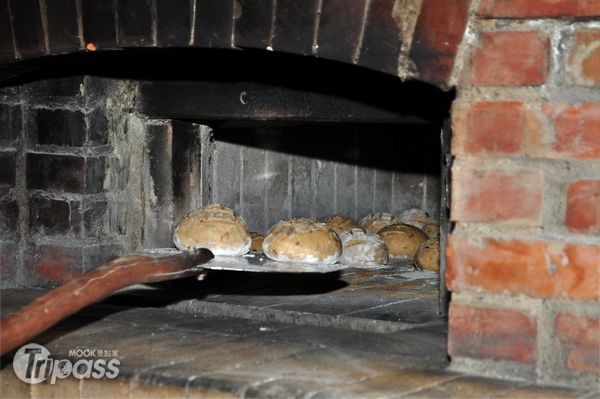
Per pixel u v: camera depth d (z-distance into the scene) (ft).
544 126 6.02
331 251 8.16
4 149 9.18
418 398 5.63
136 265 6.59
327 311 7.88
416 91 8.08
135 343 6.99
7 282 9.25
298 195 12.01
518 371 6.12
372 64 6.67
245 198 11.26
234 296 8.54
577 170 5.97
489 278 6.19
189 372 6.16
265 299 8.43
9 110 9.16
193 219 8.53
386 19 6.59
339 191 12.58
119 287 6.45
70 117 8.98
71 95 8.98
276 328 7.52
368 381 5.99
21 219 9.24
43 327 6.15
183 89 8.99
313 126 12.12
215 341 7.06
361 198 12.91
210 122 9.73
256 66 8.64
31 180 9.18
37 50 7.93
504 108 6.12
